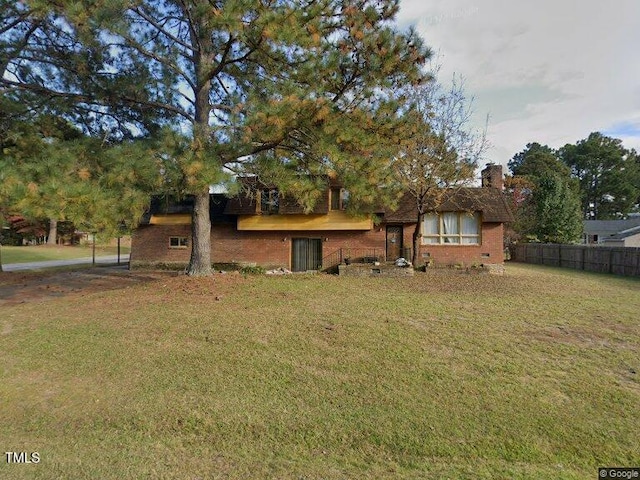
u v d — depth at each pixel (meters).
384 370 5.30
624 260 16.83
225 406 4.37
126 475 3.18
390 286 12.20
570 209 28.80
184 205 19.11
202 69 10.19
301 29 8.56
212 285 10.62
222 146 9.12
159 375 5.15
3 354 5.90
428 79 10.62
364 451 3.59
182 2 9.77
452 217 18.33
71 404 4.43
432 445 3.66
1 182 7.05
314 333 6.77
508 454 3.54
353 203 13.31
